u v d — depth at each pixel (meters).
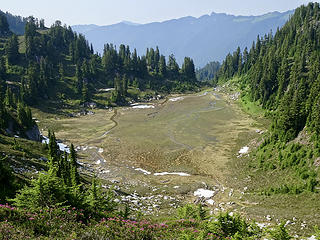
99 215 21.20
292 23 175.50
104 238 16.17
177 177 58.66
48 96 141.00
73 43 198.50
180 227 22.72
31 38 168.25
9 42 157.12
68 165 40.97
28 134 77.50
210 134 90.06
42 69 147.62
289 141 53.38
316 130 45.97
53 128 104.88
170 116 121.06
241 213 37.72
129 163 68.50
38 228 15.43
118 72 197.75
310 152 44.03
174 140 85.44
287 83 113.69
